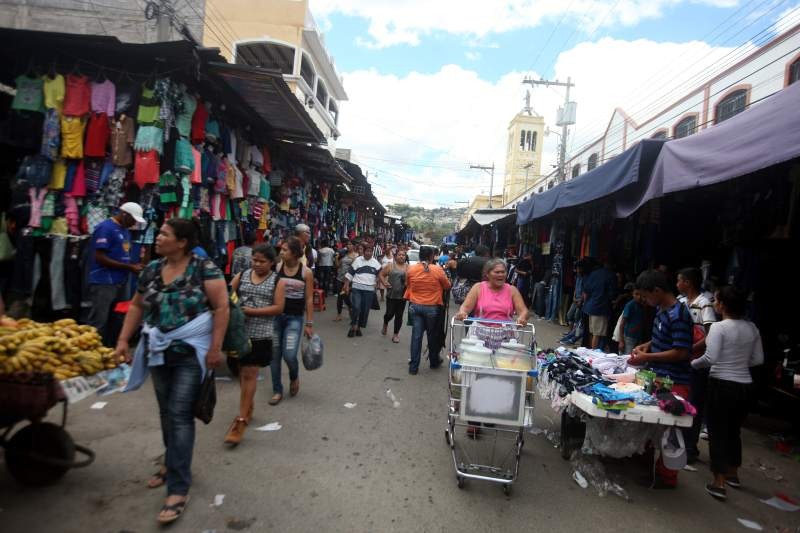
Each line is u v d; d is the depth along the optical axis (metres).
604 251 9.40
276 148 10.73
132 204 5.78
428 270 6.95
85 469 3.50
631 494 3.84
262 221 10.07
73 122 6.03
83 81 6.08
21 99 6.04
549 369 4.63
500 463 4.20
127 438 4.02
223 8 16.30
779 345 5.66
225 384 5.76
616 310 8.66
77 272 6.16
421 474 3.88
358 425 4.80
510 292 4.90
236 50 16.55
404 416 5.18
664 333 4.16
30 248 6.04
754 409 5.95
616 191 6.58
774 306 5.68
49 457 3.11
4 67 6.49
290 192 12.00
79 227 6.28
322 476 3.70
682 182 4.86
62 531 2.79
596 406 3.67
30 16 12.59
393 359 7.77
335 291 16.22
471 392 3.67
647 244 7.48
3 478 3.32
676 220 6.93
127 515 3.00
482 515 3.34
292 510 3.20
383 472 3.85
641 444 4.03
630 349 6.31
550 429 5.19
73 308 6.19
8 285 6.34
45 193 6.09
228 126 8.30
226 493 3.34
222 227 8.16
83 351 3.14
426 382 6.58
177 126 6.44
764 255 5.66
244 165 8.85
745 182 5.57
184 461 3.05
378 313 13.27
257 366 4.25
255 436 4.32
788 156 3.54
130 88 6.26
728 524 3.49
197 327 3.08
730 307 4.02
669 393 3.80
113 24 12.50
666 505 3.71
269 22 16.34
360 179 18.97
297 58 16.39
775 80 10.00
